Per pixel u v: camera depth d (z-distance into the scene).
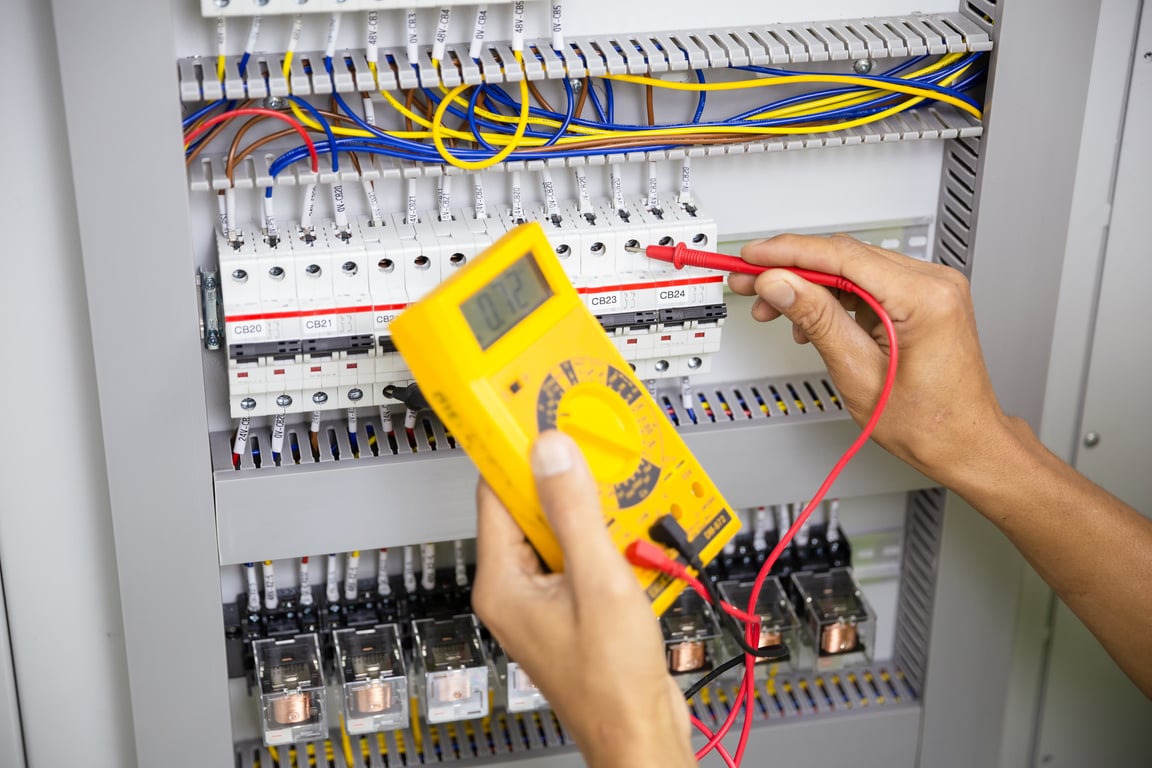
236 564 1.15
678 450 0.89
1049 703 1.43
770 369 1.23
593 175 1.11
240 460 1.06
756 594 0.98
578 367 0.85
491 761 1.20
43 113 0.95
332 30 0.94
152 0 0.86
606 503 0.85
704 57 0.98
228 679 1.16
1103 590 1.10
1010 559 1.25
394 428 1.11
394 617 1.18
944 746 1.33
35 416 1.05
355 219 1.04
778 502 1.18
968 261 1.14
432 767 1.19
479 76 0.94
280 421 1.05
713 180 1.13
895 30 1.05
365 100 1.00
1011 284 1.15
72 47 0.86
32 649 1.14
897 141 1.06
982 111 1.09
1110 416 1.32
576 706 0.77
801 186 1.16
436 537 1.10
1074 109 1.08
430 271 0.99
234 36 0.97
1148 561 1.08
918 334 0.97
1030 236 1.13
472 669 1.11
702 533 0.89
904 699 1.32
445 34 0.95
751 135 1.04
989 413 1.04
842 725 1.27
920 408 1.01
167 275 0.94
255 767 1.19
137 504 1.02
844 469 1.18
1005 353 1.18
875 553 1.34
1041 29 1.04
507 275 0.83
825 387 1.21
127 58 0.87
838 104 1.07
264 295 0.97
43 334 1.02
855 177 1.16
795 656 1.24
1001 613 1.28
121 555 1.04
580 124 1.02
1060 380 1.30
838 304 0.98
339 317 0.97
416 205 1.05
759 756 1.26
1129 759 1.45
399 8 0.93
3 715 1.14
